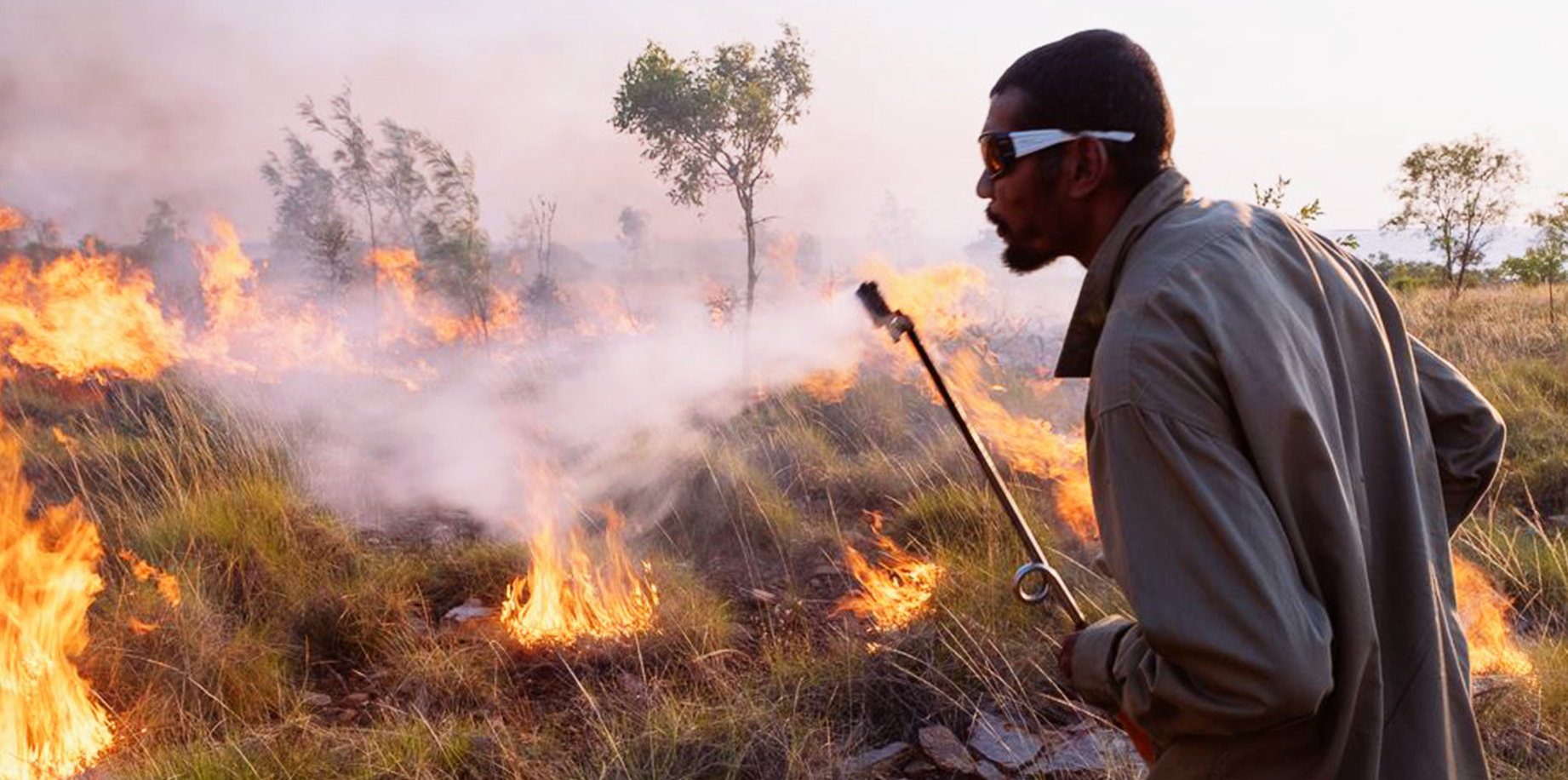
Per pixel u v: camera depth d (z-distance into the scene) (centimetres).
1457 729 155
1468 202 1638
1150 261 149
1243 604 129
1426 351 181
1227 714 132
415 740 366
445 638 463
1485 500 622
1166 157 164
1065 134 161
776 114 870
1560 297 1427
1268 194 644
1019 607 454
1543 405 802
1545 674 389
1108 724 374
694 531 611
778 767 354
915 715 391
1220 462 135
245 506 545
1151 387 138
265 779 345
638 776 345
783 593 536
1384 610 151
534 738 371
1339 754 140
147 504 570
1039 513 604
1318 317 152
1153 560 136
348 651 459
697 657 428
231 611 474
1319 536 139
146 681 404
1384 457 155
